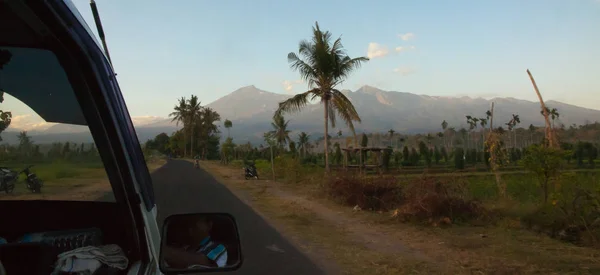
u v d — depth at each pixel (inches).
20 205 73.5
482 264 264.4
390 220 418.9
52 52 59.4
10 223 74.8
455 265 264.7
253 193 661.3
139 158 77.5
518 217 387.9
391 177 530.3
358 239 339.3
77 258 63.5
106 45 81.0
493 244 315.3
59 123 68.5
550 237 331.0
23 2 49.9
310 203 543.2
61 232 72.9
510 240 323.9
